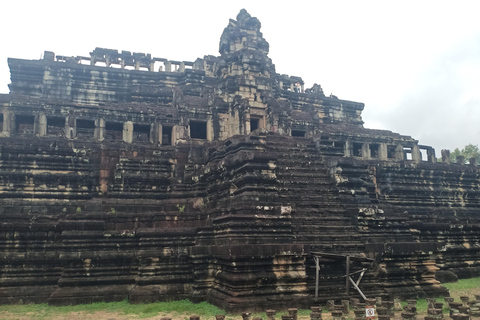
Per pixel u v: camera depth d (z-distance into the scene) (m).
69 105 26.45
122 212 20.83
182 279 18.59
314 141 26.02
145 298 17.67
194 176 23.80
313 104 41.72
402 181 31.20
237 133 28.70
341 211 20.97
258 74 32.66
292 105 40.34
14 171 22.27
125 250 19.27
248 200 18.58
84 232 18.95
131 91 35.56
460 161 36.00
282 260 16.44
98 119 26.73
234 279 15.45
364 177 26.00
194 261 18.33
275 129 29.81
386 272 18.44
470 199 33.41
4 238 19.14
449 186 32.88
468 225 25.94
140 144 26.64
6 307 17.41
